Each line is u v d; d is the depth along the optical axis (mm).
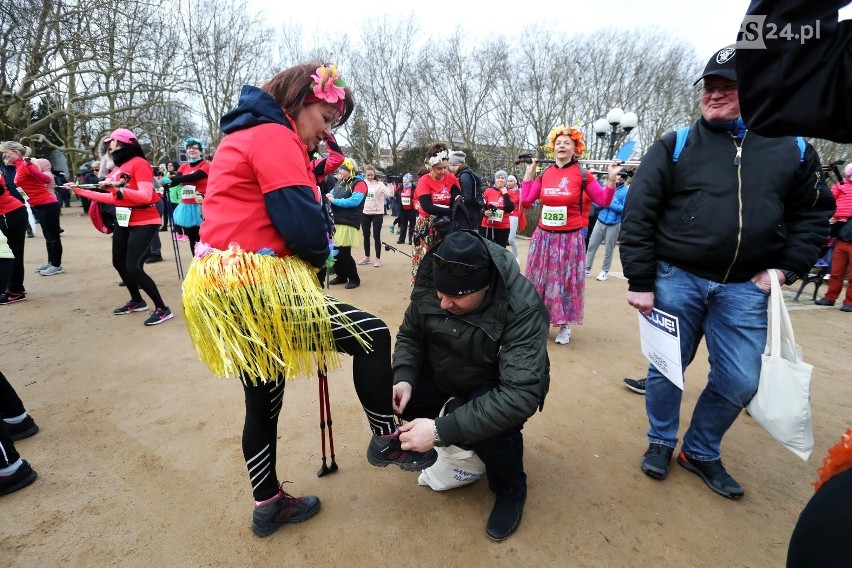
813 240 1773
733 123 1843
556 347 3875
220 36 25297
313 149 1579
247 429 1612
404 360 1910
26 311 4414
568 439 2457
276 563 1617
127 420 2521
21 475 1949
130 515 1824
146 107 18812
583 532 1798
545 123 31828
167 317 4180
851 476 817
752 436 2543
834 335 4449
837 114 792
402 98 35875
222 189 1352
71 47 15266
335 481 2045
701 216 1858
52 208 5855
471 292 1560
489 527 1765
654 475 2127
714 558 1690
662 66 30484
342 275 5727
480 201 4664
